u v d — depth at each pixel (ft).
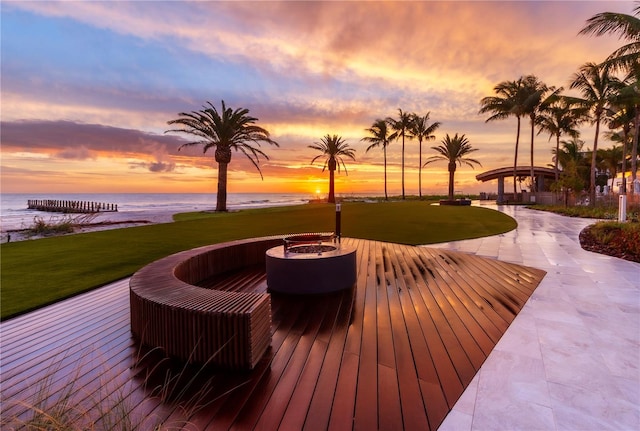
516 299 12.67
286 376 7.22
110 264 20.74
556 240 27.94
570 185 66.74
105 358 8.28
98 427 5.28
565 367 7.75
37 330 10.45
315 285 13.42
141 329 9.17
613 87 57.31
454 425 5.70
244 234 34.12
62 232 47.55
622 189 70.59
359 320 10.61
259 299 8.43
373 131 112.47
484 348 8.64
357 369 7.52
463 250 23.85
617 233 26.66
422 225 39.75
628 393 6.75
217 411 5.98
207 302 8.24
